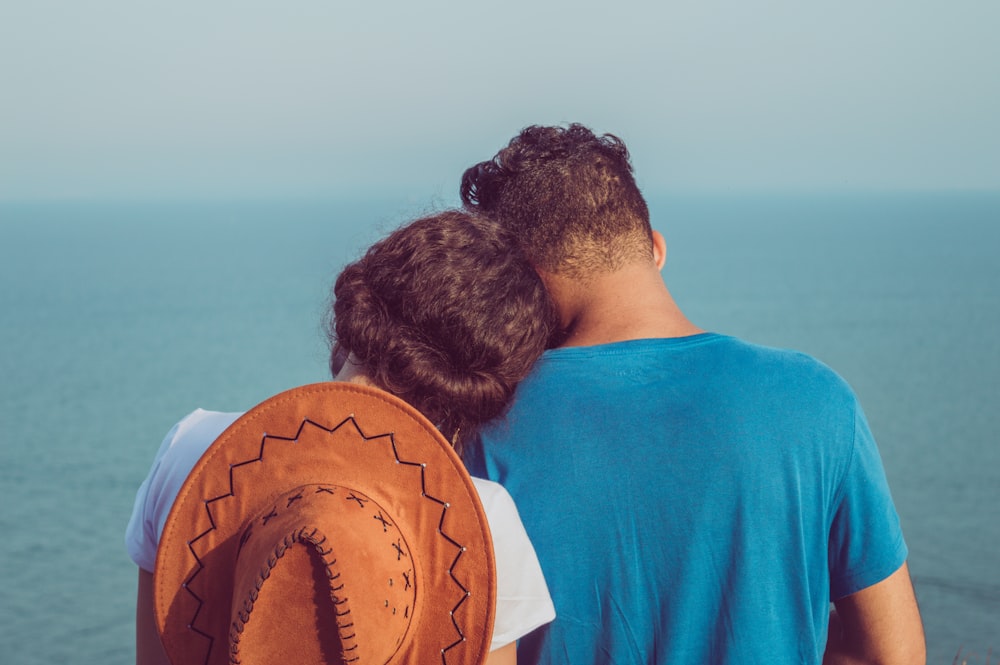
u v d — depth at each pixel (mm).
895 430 69188
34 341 116375
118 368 98750
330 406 1377
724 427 1582
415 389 1482
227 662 1393
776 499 1582
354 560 1217
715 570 1591
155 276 187875
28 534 47969
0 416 77438
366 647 1218
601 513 1612
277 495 1370
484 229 1561
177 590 1395
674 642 1604
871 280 168000
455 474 1367
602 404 1625
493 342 1498
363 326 1465
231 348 109875
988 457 61000
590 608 1626
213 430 1495
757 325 119688
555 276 1742
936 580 39250
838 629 1765
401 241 1514
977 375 89500
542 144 1797
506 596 1451
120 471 59906
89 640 35344
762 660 1590
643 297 1731
